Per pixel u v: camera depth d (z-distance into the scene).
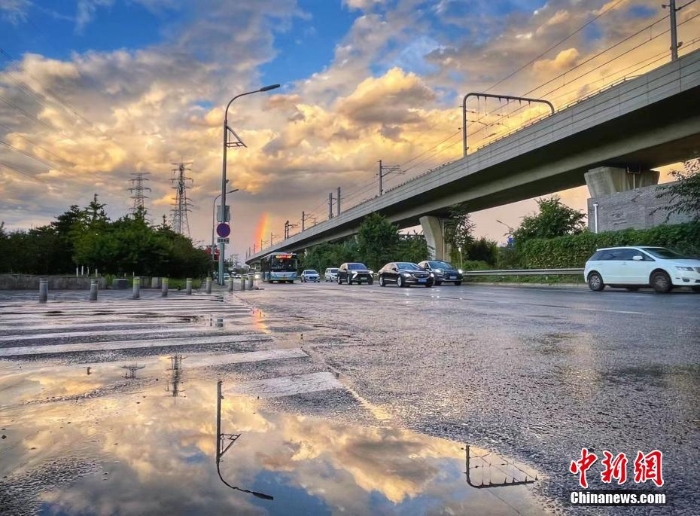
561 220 36.59
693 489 2.48
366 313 11.57
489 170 42.38
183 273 38.12
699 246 21.61
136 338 7.38
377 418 3.55
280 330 8.40
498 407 3.84
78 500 2.21
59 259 34.47
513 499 2.30
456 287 29.69
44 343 6.86
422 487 2.40
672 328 8.09
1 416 3.48
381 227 57.88
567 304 13.51
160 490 2.31
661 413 3.65
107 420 3.39
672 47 27.84
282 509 2.13
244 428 3.25
